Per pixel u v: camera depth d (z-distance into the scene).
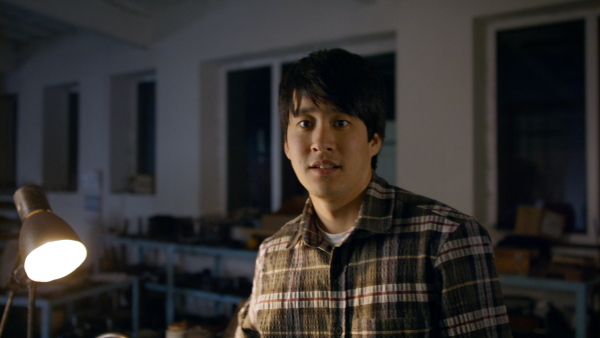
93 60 4.42
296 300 0.77
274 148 3.65
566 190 2.64
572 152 2.62
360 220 0.73
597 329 2.22
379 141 0.77
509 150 2.79
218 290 3.04
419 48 2.77
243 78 3.86
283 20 3.33
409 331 0.65
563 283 2.01
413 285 0.67
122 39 3.75
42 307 2.37
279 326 0.78
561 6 2.48
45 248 1.06
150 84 4.44
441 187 2.69
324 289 0.75
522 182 2.76
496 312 0.63
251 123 3.81
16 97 5.26
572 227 2.62
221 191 3.93
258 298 0.84
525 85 2.75
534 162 2.73
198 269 3.77
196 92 3.76
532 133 2.73
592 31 2.50
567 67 2.63
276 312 0.79
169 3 3.85
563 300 2.49
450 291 0.63
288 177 3.64
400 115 2.82
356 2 3.01
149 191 4.10
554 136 2.67
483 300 0.63
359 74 0.71
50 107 4.88
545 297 2.54
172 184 3.90
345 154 0.70
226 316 3.44
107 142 4.32
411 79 2.79
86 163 4.46
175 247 3.19
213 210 3.88
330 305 0.73
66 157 5.02
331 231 0.79
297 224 0.85
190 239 3.31
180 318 3.43
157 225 3.53
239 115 3.87
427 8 2.75
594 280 2.07
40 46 4.82
